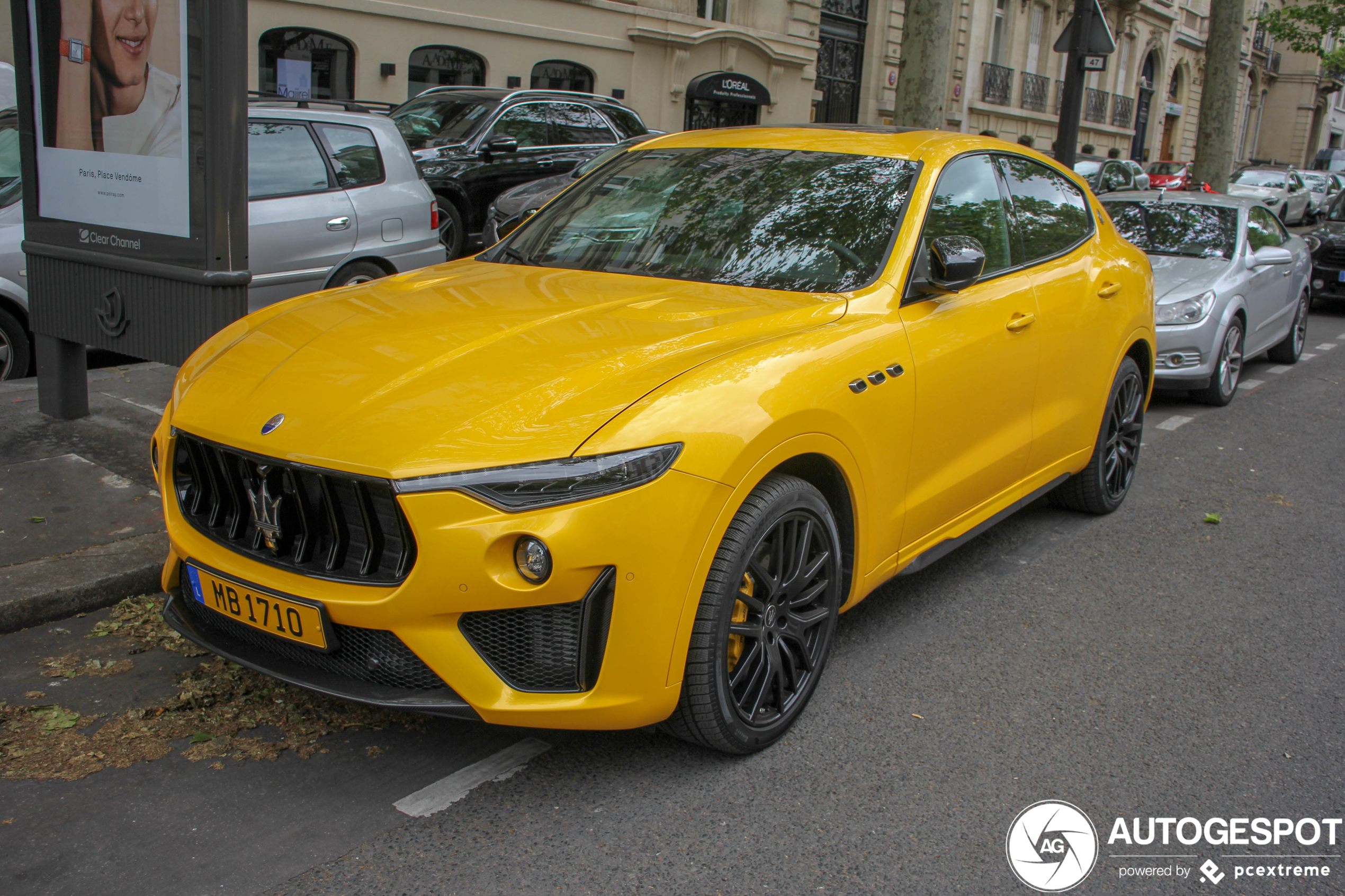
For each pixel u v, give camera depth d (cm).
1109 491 536
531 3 1878
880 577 352
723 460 267
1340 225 1474
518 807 277
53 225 520
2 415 557
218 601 284
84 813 267
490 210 1034
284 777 286
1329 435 754
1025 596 437
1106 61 1067
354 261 754
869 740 318
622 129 1269
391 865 252
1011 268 425
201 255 458
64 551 396
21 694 321
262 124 718
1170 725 337
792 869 257
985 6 2978
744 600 288
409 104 1207
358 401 273
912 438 346
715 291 349
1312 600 446
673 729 292
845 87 2770
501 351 291
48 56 500
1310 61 5344
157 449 314
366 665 269
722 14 2245
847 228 367
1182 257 868
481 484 248
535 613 259
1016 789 297
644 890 247
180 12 442
